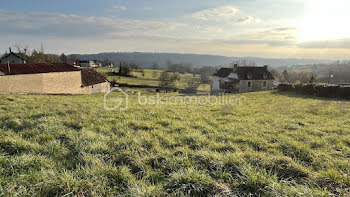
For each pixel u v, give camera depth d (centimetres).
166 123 768
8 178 317
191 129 691
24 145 452
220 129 709
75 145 485
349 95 2330
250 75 4566
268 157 421
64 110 871
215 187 317
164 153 455
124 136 581
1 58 4422
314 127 779
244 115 1046
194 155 434
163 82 5947
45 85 2638
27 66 2572
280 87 3497
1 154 400
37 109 888
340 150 519
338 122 904
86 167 374
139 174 371
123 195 296
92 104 1238
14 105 966
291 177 351
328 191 302
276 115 1073
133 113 945
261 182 319
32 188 299
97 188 308
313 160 434
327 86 2533
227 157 411
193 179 327
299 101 1998
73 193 297
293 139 598
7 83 2208
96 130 625
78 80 3173
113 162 412
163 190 312
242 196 302
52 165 379
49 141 500
